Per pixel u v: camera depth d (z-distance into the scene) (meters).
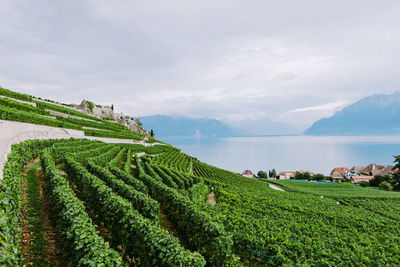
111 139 59.78
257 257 11.69
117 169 25.31
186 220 13.43
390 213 32.75
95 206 13.17
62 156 24.86
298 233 16.84
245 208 22.44
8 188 8.84
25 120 32.78
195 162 86.38
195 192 25.52
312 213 24.20
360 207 37.34
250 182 60.59
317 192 54.34
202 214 12.65
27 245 8.81
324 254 12.39
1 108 28.02
